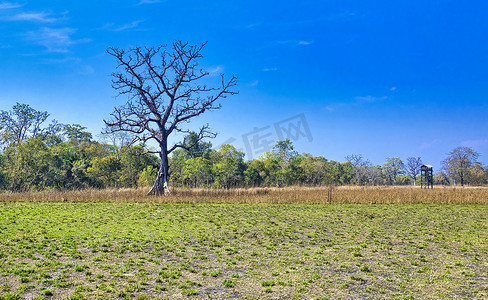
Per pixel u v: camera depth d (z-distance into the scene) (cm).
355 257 1108
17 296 712
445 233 1501
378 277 909
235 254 1130
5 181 4684
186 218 1844
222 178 6128
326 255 1127
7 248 1114
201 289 802
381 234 1474
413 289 824
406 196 2855
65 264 964
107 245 1195
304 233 1482
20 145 4831
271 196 2902
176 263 1012
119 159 5791
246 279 880
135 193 3189
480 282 878
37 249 1117
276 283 852
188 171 5794
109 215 1911
